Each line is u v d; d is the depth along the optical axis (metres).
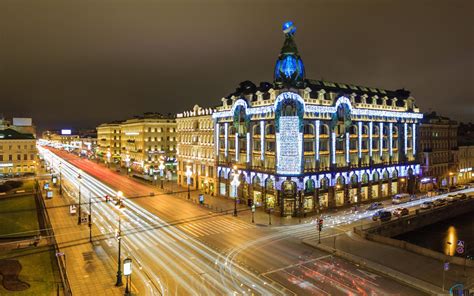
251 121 78.56
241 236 56.47
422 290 36.91
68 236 55.75
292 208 70.00
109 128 181.38
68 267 43.28
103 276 40.69
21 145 125.69
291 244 52.59
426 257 46.50
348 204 79.56
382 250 49.25
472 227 74.88
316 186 72.88
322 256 47.53
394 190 91.75
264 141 75.12
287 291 36.88
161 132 139.12
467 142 127.88
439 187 106.44
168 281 39.38
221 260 45.84
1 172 122.62
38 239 53.66
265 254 48.16
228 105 87.69
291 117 69.38
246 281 39.38
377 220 66.50
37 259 45.72
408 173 95.19
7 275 40.25
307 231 59.34
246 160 80.38
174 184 111.19
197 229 60.38
